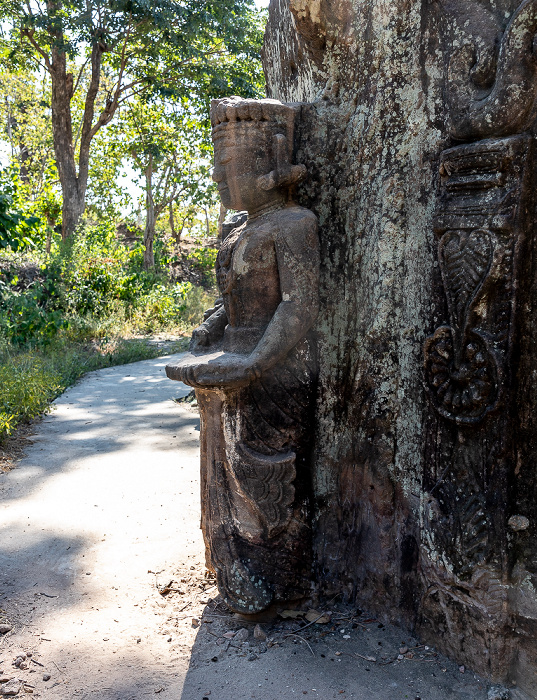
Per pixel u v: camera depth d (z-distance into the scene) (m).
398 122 2.11
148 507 3.38
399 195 2.11
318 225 2.31
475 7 1.90
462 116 1.87
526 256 1.79
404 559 2.18
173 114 17.69
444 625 2.05
